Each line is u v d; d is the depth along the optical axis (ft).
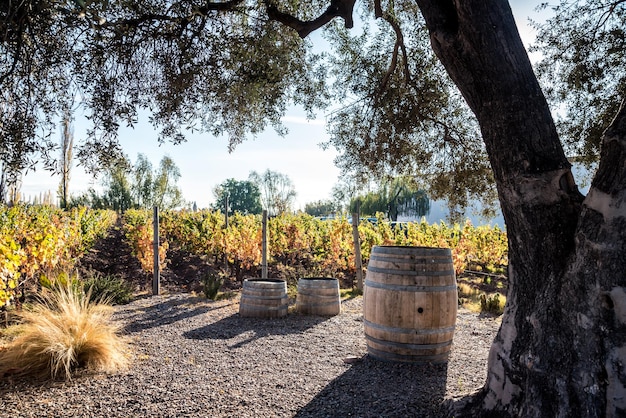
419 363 14.29
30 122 12.63
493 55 8.37
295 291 29.96
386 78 17.75
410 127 18.01
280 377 13.00
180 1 13.07
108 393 11.44
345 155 20.07
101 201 111.55
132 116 13.71
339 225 40.34
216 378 12.78
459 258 35.47
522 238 8.66
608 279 7.16
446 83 18.86
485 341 17.93
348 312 24.14
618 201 7.30
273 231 43.88
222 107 16.58
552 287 8.07
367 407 10.76
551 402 7.62
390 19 16.57
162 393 11.50
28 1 10.37
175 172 114.73
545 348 7.90
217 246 41.09
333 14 14.53
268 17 15.08
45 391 11.50
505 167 8.64
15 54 11.25
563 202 8.23
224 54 14.03
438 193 19.49
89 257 45.19
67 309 14.48
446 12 9.00
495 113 8.59
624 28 14.98
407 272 14.29
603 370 7.05
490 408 8.98
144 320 20.80
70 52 12.77
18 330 16.63
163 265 34.53
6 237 19.97
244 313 22.08
